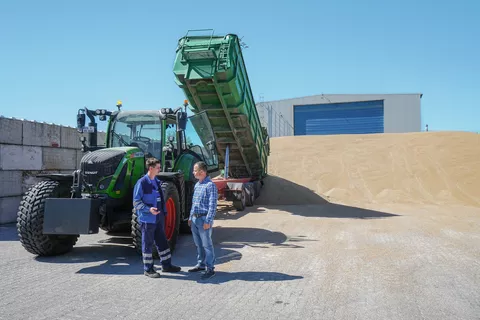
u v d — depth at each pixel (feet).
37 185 22.98
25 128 36.50
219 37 37.88
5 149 34.32
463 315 13.98
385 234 29.68
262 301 15.33
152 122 28.25
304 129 158.20
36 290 16.70
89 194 22.90
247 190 46.06
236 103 39.22
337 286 17.19
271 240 27.53
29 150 36.99
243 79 41.83
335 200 53.52
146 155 26.86
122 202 24.25
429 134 81.20
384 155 71.00
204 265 19.72
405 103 148.25
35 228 21.54
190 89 37.88
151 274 18.67
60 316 13.83
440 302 15.25
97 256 23.30
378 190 57.67
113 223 23.82
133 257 23.09
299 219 37.40
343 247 25.16
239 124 42.65
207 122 34.24
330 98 155.22
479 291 16.56
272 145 86.07
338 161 69.92
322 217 38.86
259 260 21.80
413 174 61.77
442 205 49.47
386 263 21.07
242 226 33.50
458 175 59.72
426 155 68.74
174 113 27.91
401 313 14.14
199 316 13.85
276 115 160.56
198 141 33.58
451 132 81.05
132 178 24.56
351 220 36.94
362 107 152.25
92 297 15.84
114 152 23.97
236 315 13.93
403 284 17.47
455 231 30.99
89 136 28.78
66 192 23.85
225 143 45.37
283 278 18.39
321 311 14.30
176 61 37.42
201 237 18.74
